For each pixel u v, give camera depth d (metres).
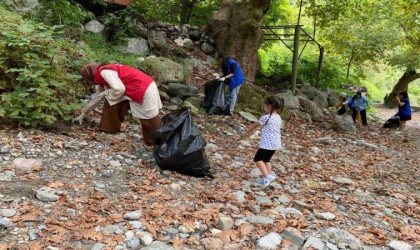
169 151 4.57
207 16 14.21
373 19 18.59
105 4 9.35
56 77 5.42
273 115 4.84
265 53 21.05
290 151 7.10
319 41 21.81
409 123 15.28
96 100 5.42
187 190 4.27
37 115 4.88
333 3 13.62
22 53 5.15
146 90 5.07
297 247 3.31
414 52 19.23
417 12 12.95
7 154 4.19
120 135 5.51
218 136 6.95
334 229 3.70
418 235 3.92
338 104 13.30
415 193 5.66
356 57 22.47
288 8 19.34
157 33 10.36
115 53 8.15
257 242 3.26
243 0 11.27
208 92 8.33
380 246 3.56
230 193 4.34
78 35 8.02
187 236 3.24
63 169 4.15
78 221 3.21
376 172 6.60
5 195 3.41
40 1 7.14
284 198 4.48
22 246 2.76
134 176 4.37
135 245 2.96
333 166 6.62
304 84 13.89
